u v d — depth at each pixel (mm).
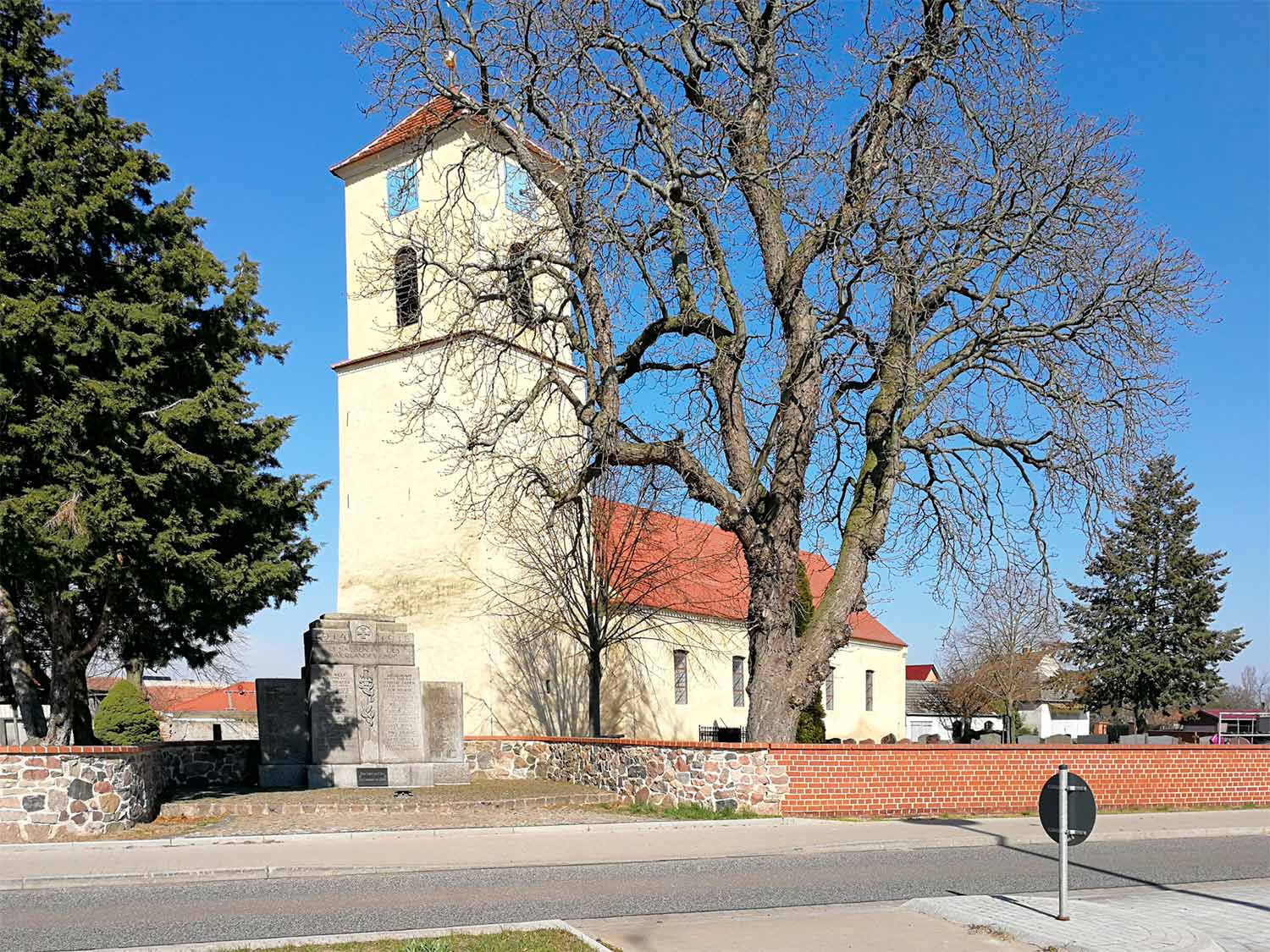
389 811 18516
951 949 8562
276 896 11117
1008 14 18469
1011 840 16047
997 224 19281
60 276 17203
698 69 19594
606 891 11453
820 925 9469
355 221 33344
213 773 22359
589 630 29391
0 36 17406
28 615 21281
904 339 18469
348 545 32250
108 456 16312
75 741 18578
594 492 28297
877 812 18688
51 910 10336
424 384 30891
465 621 29578
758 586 19797
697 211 18547
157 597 18156
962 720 55094
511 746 25312
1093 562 45125
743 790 18281
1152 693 43906
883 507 20109
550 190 19922
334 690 23078
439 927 9469
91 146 17484
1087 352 20281
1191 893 11750
